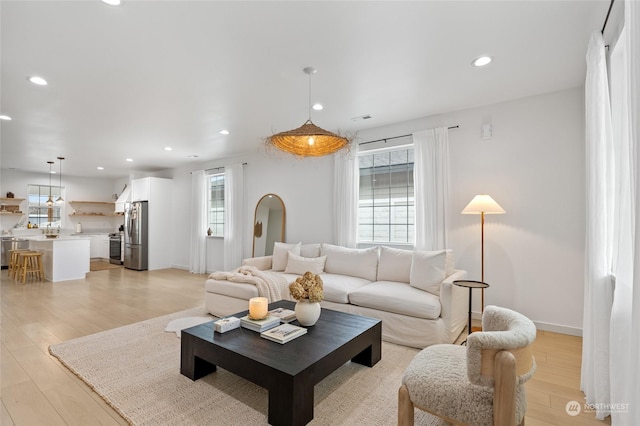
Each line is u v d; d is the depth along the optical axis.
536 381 2.34
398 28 2.27
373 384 2.29
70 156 6.39
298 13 2.10
